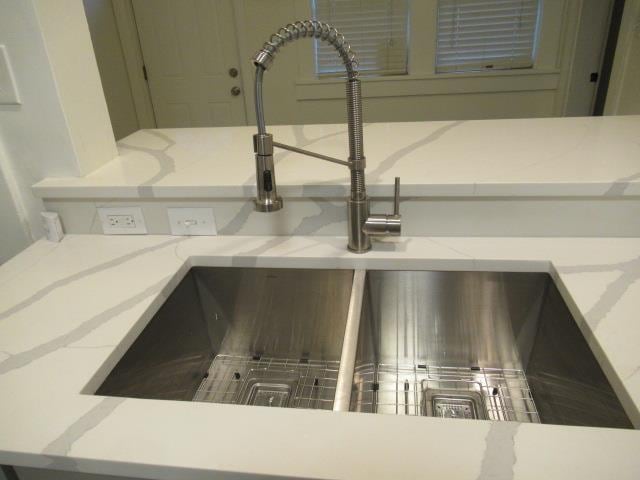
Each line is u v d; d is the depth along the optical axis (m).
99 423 0.64
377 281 1.05
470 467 0.54
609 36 3.00
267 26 3.27
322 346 1.14
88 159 1.18
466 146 1.22
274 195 0.89
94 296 0.93
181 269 1.03
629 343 0.72
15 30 1.02
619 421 0.66
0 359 0.77
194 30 3.39
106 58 3.32
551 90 3.22
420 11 3.08
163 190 1.09
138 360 0.87
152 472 0.59
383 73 3.33
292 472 0.55
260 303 1.12
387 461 0.56
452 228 1.07
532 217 1.03
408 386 1.08
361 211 1.00
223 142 1.39
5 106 1.11
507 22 3.09
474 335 1.09
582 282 0.88
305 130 1.46
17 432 0.63
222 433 0.61
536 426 0.59
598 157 1.10
